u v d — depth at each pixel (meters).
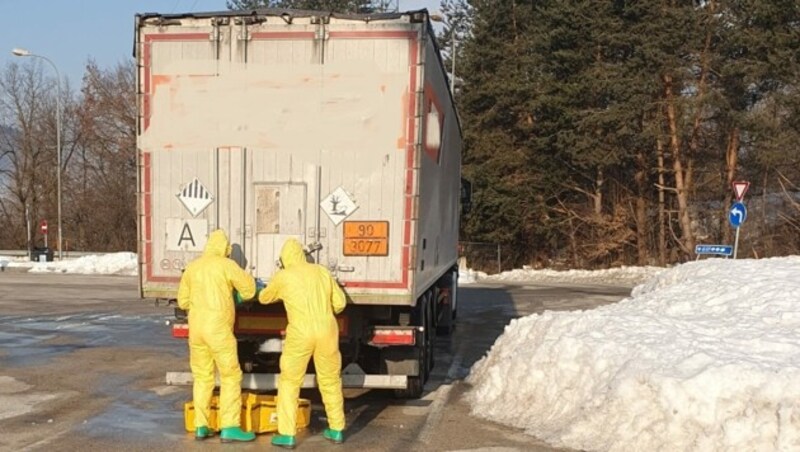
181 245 7.59
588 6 34.19
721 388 6.11
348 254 7.40
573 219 39.47
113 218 54.72
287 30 7.38
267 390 7.80
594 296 23.08
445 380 9.73
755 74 28.77
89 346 12.29
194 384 6.79
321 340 6.51
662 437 6.09
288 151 7.43
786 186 34.56
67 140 55.34
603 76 32.72
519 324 10.04
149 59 7.52
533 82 37.50
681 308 10.38
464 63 40.81
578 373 7.48
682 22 30.41
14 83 55.38
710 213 36.31
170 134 7.54
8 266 34.31
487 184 38.88
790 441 5.58
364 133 7.35
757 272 12.08
